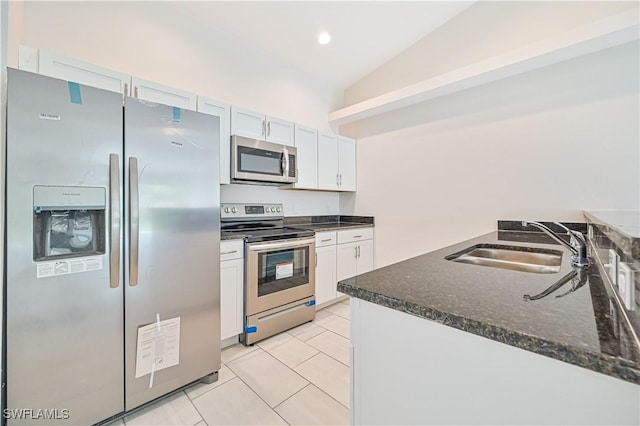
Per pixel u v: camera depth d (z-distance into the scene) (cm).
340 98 381
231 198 275
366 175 355
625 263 57
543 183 229
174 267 158
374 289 78
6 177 112
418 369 70
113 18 205
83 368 130
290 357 204
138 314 145
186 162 162
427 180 299
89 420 132
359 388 82
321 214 363
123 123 139
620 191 198
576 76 214
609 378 46
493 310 62
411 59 310
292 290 251
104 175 133
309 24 263
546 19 227
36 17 176
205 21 253
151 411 149
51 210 121
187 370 164
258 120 259
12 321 114
